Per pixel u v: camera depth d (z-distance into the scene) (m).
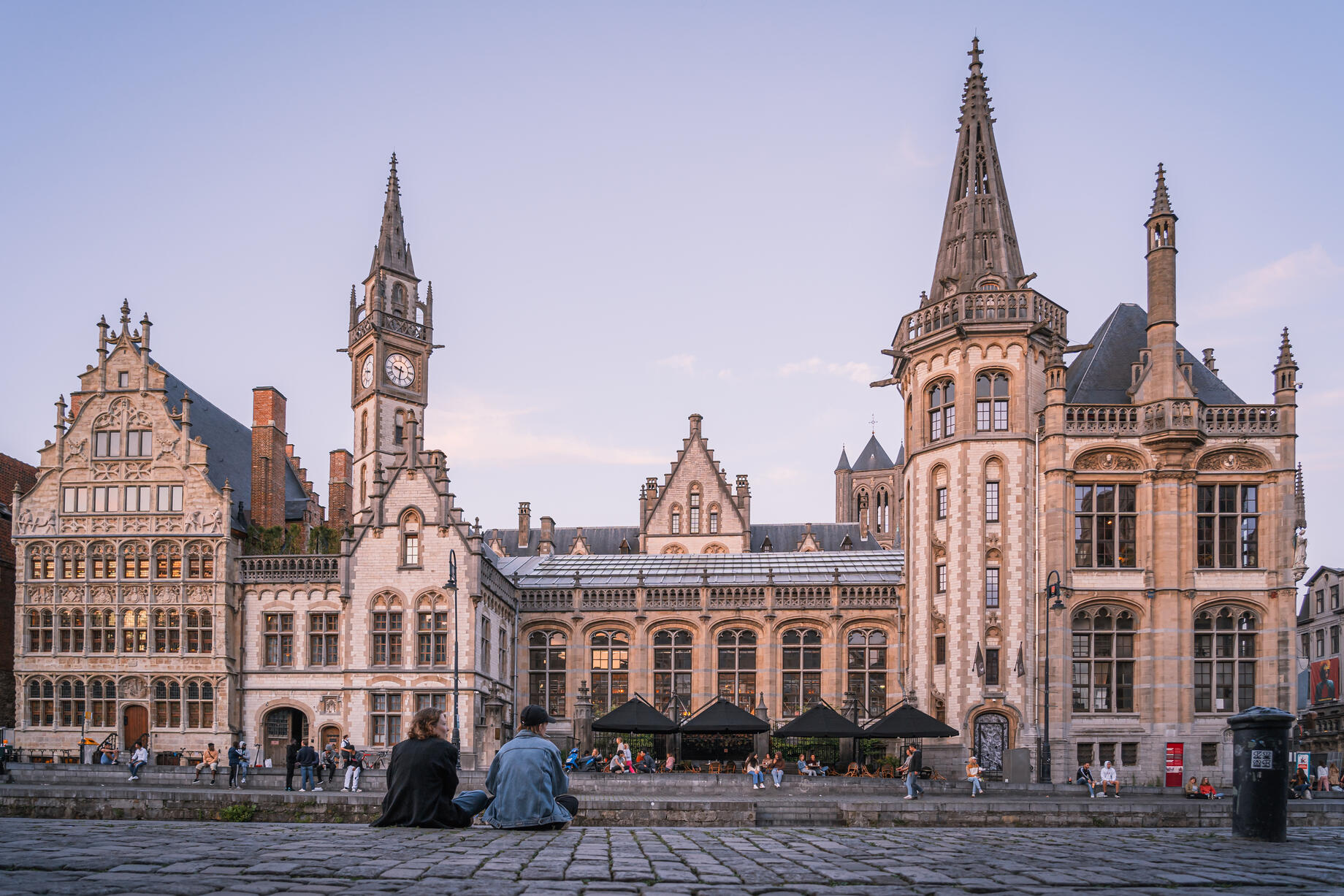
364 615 56.25
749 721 47.78
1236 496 50.09
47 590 58.12
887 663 59.91
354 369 83.19
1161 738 48.44
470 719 54.31
